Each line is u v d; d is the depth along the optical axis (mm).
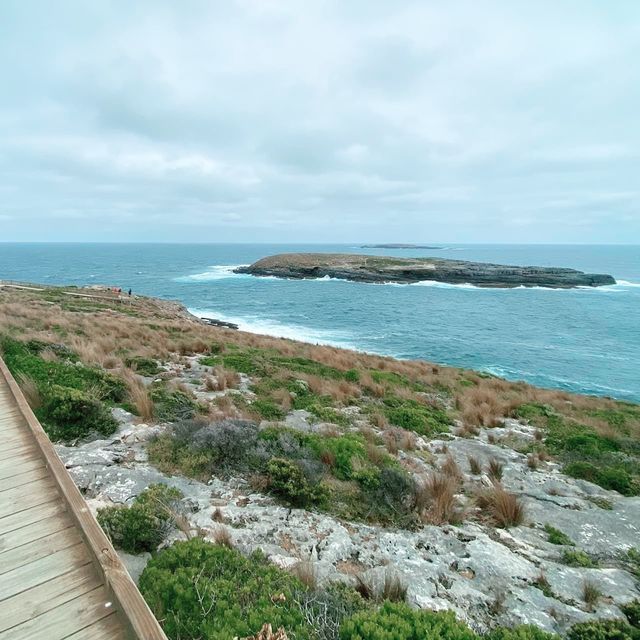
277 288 77562
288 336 38125
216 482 5461
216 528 4289
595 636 3371
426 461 7902
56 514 3662
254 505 4973
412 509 5469
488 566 4359
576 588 4238
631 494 7598
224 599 2990
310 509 5145
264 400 10281
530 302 65562
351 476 6074
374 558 4312
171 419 7578
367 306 58312
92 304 29312
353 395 12773
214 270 118250
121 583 2762
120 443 6254
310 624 2869
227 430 6504
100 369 9875
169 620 2783
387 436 8805
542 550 5098
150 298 48406
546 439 10547
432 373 19688
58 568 3051
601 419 14195
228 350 16516
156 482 5141
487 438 10398
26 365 8562
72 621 2631
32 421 5129
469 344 37656
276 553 4012
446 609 3541
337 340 37469
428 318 50250
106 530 3850
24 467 4398
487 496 6223
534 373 29797
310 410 10141
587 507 6547
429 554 4562
